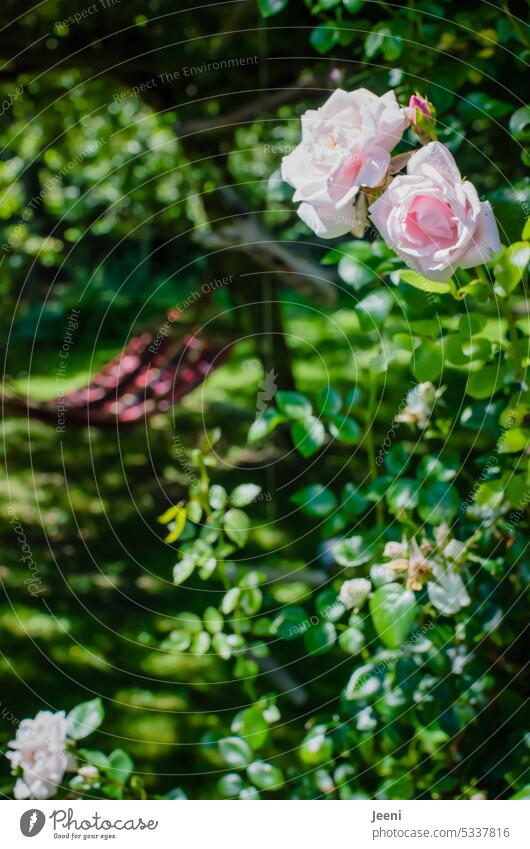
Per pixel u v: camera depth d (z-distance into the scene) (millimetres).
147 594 2352
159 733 1748
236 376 4348
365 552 920
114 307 5219
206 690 1894
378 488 933
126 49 2229
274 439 2863
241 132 2557
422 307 866
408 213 723
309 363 3918
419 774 936
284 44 2021
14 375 4441
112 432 3602
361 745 941
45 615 2242
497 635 921
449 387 1049
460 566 885
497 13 1035
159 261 5273
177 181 3068
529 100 1195
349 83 1139
